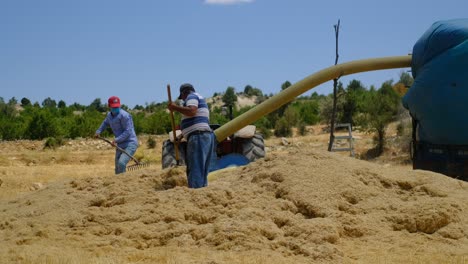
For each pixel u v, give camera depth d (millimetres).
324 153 7641
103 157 25688
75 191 7723
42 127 37062
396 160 19578
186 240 5719
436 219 6086
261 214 6160
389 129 23594
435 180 7133
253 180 7359
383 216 6305
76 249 5492
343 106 32750
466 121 9953
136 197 6914
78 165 21891
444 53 10258
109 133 39938
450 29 10266
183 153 11469
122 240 5727
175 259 5094
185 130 7652
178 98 8078
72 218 6430
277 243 5551
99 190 7605
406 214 6234
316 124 43875
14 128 37094
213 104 80875
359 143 26109
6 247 5523
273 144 29328
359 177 7043
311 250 5355
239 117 11133
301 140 30156
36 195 7863
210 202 6574
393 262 5152
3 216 7000
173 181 7832
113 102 10141
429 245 5719
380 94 23234
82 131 38438
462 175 10227
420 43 11000
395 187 6996
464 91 9875
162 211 6352
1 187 12648
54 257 5055
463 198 6672
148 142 30516
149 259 5188
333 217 6180
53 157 24234
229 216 6289
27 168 19094
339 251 5375
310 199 6500
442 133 10305
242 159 11844
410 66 11906
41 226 6281
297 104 57000
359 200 6625
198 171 7523
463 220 6176
